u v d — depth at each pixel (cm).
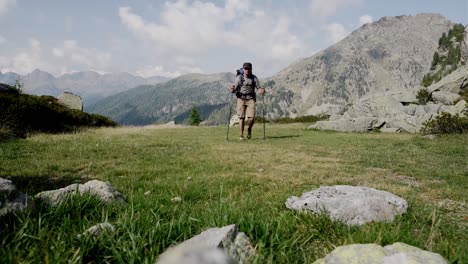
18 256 265
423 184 781
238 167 975
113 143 1529
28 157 1089
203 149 1392
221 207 426
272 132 2619
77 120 2855
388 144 1641
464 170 964
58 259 268
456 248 326
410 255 248
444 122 2103
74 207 421
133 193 634
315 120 4638
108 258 305
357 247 269
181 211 476
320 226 414
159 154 1238
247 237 326
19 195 388
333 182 785
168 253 247
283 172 904
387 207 487
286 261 322
